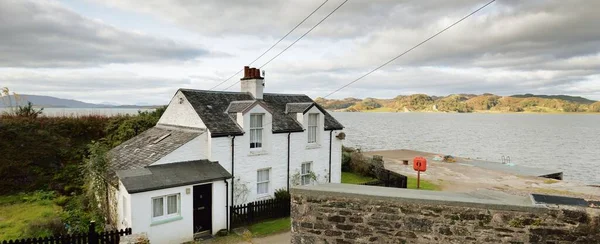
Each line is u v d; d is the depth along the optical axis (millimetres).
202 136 14445
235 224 14250
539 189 19531
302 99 20922
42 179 17797
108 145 21156
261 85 18625
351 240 5656
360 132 90188
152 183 11789
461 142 68375
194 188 13219
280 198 15531
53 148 19281
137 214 11422
